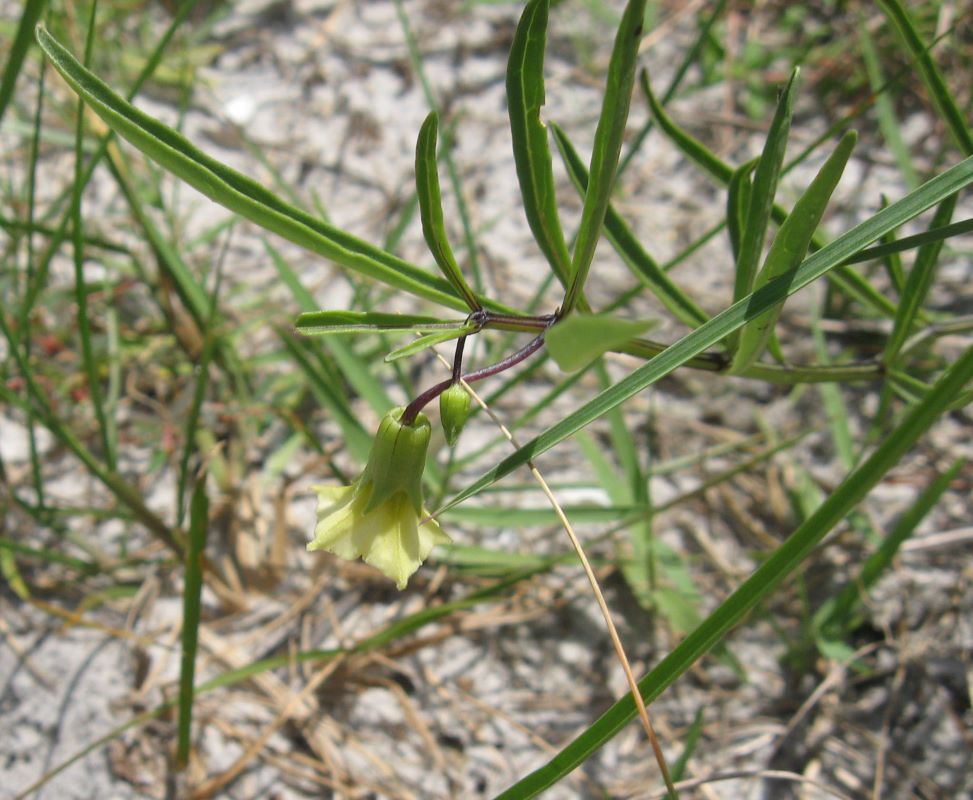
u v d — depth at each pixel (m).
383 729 0.22
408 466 0.14
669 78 0.32
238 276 0.28
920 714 0.21
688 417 0.26
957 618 0.23
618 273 0.28
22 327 0.22
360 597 0.23
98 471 0.21
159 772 0.21
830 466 0.25
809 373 0.17
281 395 0.26
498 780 0.21
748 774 0.18
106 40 0.30
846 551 0.24
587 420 0.14
